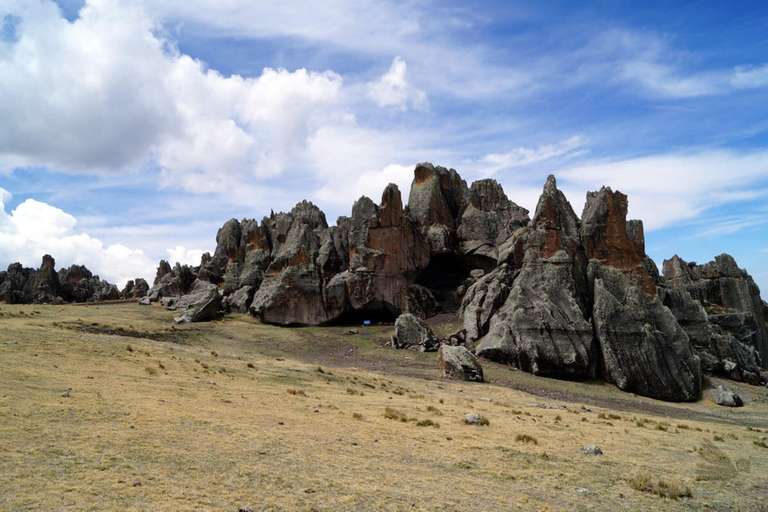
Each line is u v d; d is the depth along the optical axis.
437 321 94.31
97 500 11.98
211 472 15.08
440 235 108.06
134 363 35.34
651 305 77.38
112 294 140.00
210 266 129.38
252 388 32.53
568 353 71.31
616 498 17.05
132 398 23.19
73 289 141.88
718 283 112.25
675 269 114.38
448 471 18.39
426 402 37.47
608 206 85.69
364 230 104.62
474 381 59.78
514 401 46.69
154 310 100.00
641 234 98.88
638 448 25.70
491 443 23.56
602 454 23.45
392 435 23.03
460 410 34.59
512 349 72.44
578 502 16.28
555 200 86.19
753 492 19.03
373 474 16.91
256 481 14.82
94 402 21.14
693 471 21.53
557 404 48.09
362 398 35.12
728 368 78.44
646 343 71.56
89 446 15.70
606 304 75.12
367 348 80.25
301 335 88.56
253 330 90.69
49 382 23.75
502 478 18.12
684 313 86.31
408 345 80.62
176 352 48.00
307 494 14.30
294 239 113.94
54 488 12.29
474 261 109.75
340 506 13.68
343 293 100.50
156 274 140.12
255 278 114.88
